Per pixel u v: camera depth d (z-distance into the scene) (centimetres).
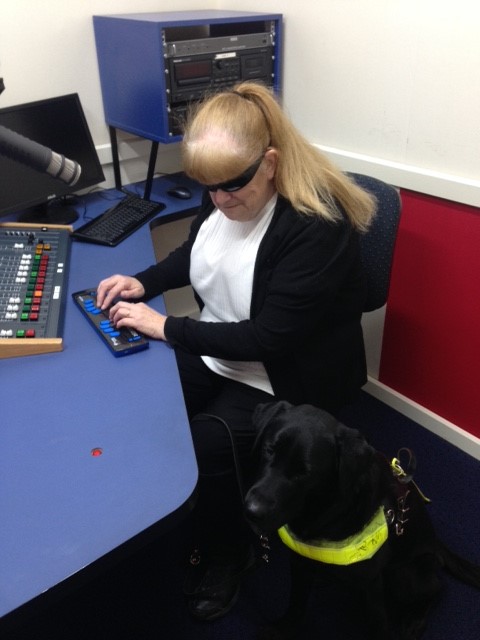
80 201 185
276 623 133
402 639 129
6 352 110
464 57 140
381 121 165
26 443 89
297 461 93
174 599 142
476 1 133
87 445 89
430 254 169
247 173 109
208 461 126
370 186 149
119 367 108
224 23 168
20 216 170
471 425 182
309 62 179
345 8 161
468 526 160
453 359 177
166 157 213
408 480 115
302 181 118
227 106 110
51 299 127
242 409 130
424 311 178
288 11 179
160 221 174
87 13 176
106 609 140
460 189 151
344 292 131
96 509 78
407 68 153
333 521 99
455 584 145
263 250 121
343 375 138
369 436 191
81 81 183
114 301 129
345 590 143
